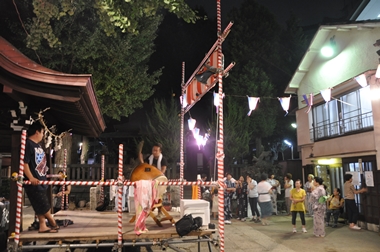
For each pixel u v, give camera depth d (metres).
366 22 11.09
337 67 13.09
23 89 4.77
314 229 10.08
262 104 20.58
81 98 5.16
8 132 5.83
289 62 22.84
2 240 5.70
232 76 21.48
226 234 10.44
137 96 15.83
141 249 8.40
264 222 12.29
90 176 16.36
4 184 12.59
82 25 12.72
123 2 6.50
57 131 8.33
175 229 5.24
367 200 11.09
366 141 11.12
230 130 17.55
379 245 8.79
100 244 4.72
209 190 14.95
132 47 15.03
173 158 16.95
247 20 22.42
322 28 13.12
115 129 24.58
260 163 18.06
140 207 4.95
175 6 6.42
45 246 4.59
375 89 10.51
